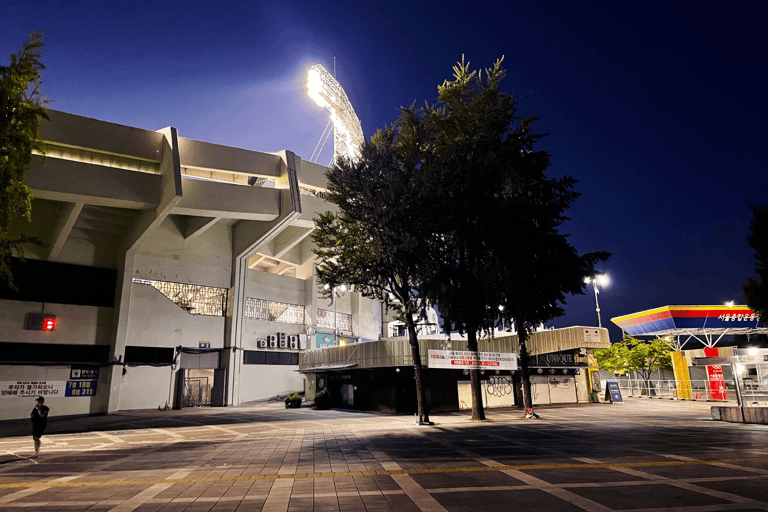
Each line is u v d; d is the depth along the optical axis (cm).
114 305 3706
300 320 4869
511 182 2466
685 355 3947
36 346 3341
